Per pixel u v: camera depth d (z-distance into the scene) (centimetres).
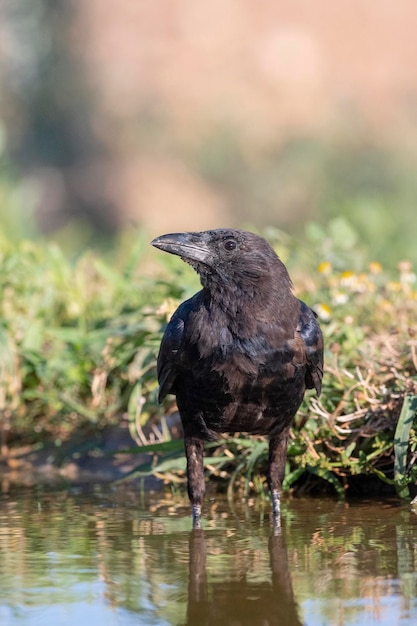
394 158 3438
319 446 982
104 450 1151
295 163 3559
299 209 3478
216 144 3712
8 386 1205
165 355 902
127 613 645
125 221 3625
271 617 634
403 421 916
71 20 3941
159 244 881
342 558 748
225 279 878
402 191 3169
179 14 3953
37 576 720
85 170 3772
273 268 888
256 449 983
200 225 3553
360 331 1084
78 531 852
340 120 3706
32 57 3903
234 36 3972
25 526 873
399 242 2028
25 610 652
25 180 3512
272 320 877
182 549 788
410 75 3903
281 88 3838
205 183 3694
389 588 675
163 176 3725
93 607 656
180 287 1161
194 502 899
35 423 1230
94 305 1338
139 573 723
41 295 1318
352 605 646
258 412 895
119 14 3938
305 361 899
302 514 904
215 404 891
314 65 3888
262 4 4022
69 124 3825
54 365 1199
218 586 691
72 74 3888
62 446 1168
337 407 972
